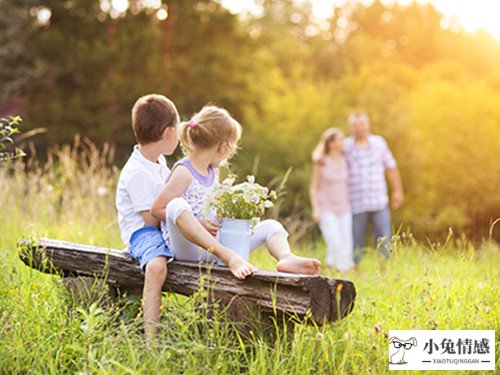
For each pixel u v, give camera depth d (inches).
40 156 740.0
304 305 130.2
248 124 748.0
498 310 172.7
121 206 162.1
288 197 638.5
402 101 711.7
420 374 134.0
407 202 673.0
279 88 799.1
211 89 821.9
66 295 163.6
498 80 1395.2
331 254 329.7
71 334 142.9
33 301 158.4
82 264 164.4
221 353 132.3
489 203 804.6
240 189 151.0
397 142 673.0
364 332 152.0
